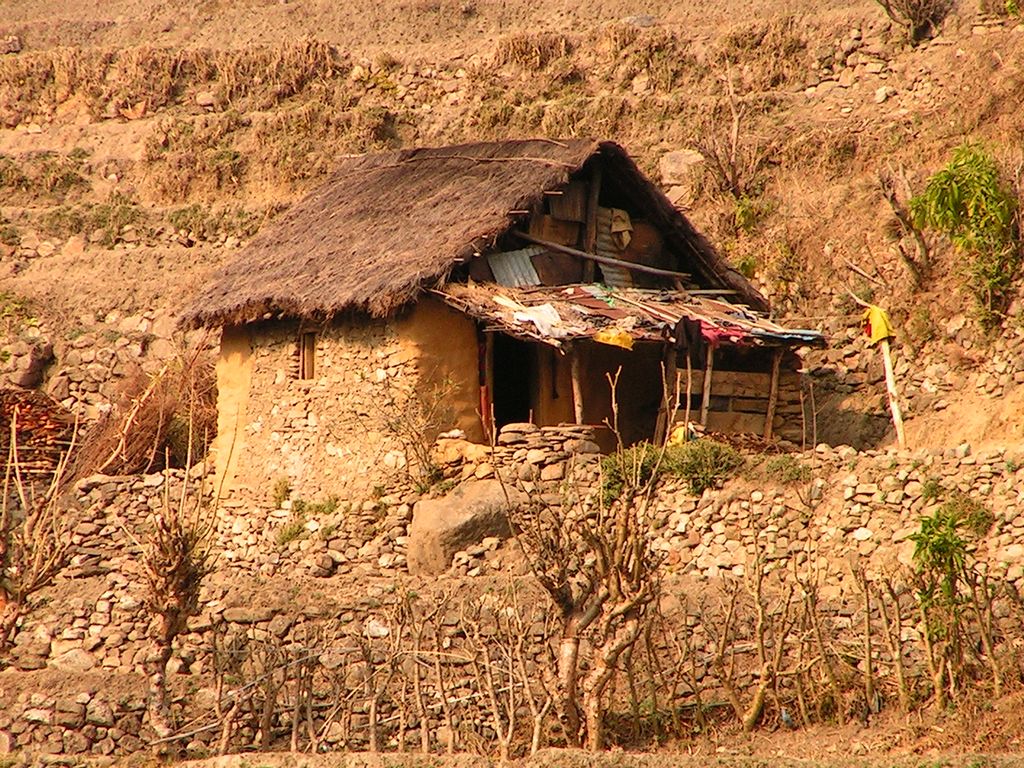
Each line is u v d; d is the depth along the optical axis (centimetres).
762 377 10144
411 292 9131
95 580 9019
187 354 12281
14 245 14712
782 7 16175
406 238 9781
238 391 10338
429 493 9144
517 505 8669
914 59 14000
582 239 10250
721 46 14938
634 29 15475
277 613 8112
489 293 9556
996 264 10812
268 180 14938
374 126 15200
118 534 9719
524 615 7756
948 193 10731
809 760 6444
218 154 15250
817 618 7394
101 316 13538
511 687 6862
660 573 7975
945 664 7112
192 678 7869
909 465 8075
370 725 7244
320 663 7669
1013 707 6888
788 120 13925
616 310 9788
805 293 11831
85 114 16662
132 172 15538
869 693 7169
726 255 12262
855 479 8150
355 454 9531
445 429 9425
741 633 7581
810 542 7812
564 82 15438
